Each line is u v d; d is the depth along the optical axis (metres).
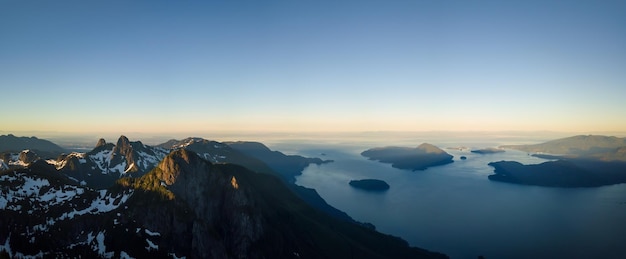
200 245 189.50
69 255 166.25
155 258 174.38
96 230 186.50
